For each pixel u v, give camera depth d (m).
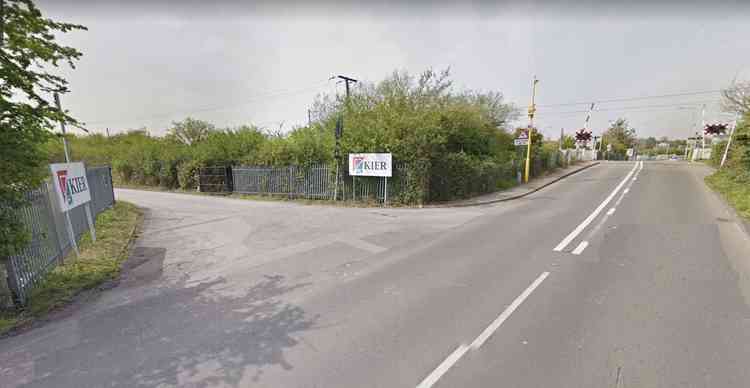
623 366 2.74
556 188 16.73
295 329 3.51
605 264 5.29
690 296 4.05
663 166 27.67
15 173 3.94
